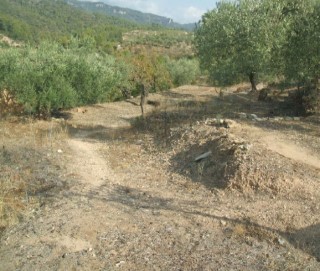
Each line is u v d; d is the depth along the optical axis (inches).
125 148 596.4
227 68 879.7
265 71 778.8
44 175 469.4
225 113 771.4
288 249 315.0
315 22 668.7
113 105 1160.8
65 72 869.2
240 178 414.3
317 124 627.8
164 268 287.0
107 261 293.9
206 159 473.7
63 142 637.3
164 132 630.5
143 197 412.2
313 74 704.4
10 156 534.0
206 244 319.3
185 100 1123.9
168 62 1843.0
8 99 785.6
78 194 415.2
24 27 4436.5
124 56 1304.1
